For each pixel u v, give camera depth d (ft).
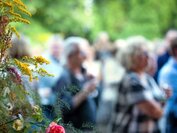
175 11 60.54
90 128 7.54
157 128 14.55
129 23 57.67
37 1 45.57
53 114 7.21
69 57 15.84
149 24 58.08
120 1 57.26
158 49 27.30
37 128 6.68
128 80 14.47
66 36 49.06
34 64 6.73
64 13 48.24
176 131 17.46
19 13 6.98
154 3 58.65
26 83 6.75
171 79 18.21
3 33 6.50
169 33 25.27
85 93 13.92
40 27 45.39
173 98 17.60
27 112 6.65
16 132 6.49
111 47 25.67
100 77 18.15
